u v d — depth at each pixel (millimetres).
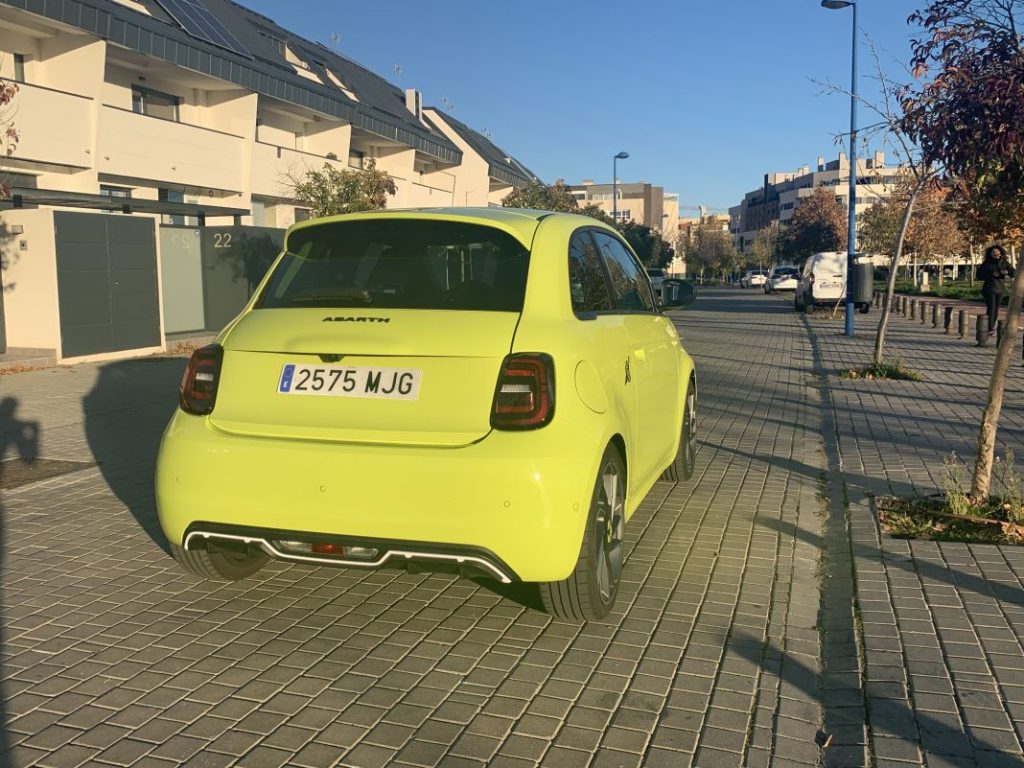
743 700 3211
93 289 14398
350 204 20312
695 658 3559
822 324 24531
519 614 4027
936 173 6328
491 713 3117
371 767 2777
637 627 3873
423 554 3312
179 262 18250
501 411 3312
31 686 3307
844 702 3154
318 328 3633
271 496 3434
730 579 4473
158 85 22672
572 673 3430
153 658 3559
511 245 3846
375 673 3430
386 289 3754
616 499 4027
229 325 3928
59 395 10867
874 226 41688
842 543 4945
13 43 18203
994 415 5246
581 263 4230
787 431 8625
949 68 4996
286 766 2781
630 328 4570
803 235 73000
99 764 2779
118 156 19406
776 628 3855
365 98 34969
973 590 4109
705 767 2779
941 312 29344
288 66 27672
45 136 17391
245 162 23969
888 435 8055
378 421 3416
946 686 3213
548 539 3270
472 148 44812
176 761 2803
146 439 8172
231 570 4320
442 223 3955
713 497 6078
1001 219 5531
